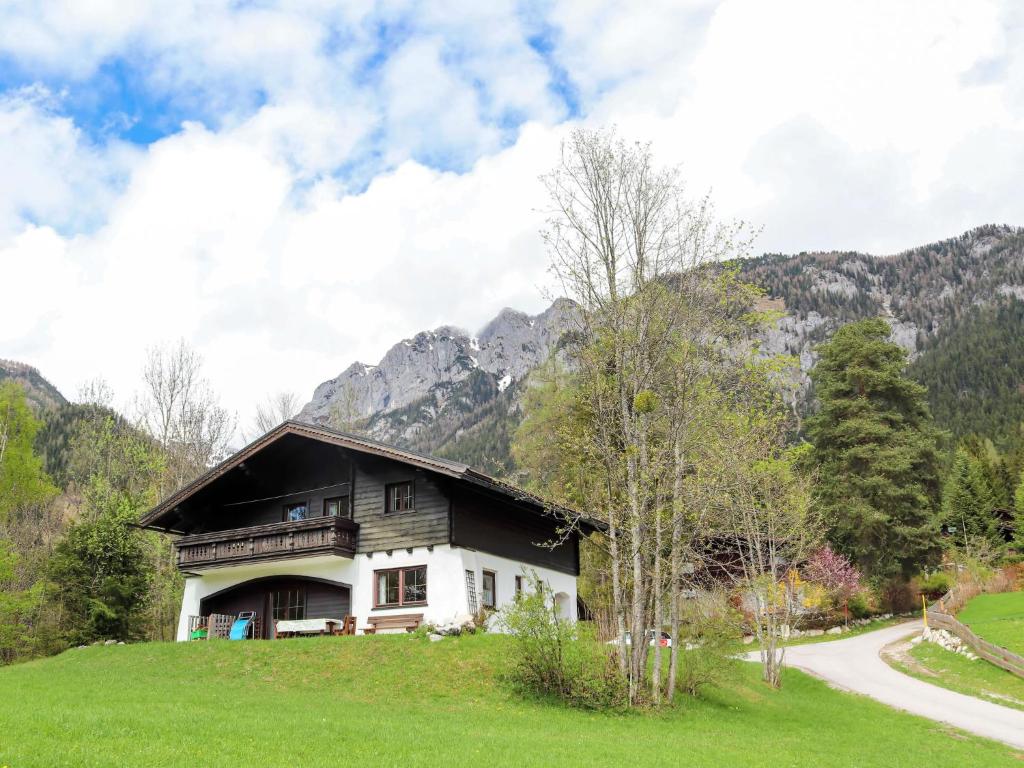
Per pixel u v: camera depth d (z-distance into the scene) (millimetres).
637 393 23328
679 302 23562
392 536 31531
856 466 54406
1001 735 23016
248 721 15430
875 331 57938
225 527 36656
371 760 12992
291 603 33844
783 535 31594
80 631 35188
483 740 15578
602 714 20734
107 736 13055
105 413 52094
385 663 23969
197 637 33250
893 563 51750
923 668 35750
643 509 22672
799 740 20266
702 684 24953
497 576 32219
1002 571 63125
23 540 49281
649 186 24312
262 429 54000
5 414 50688
